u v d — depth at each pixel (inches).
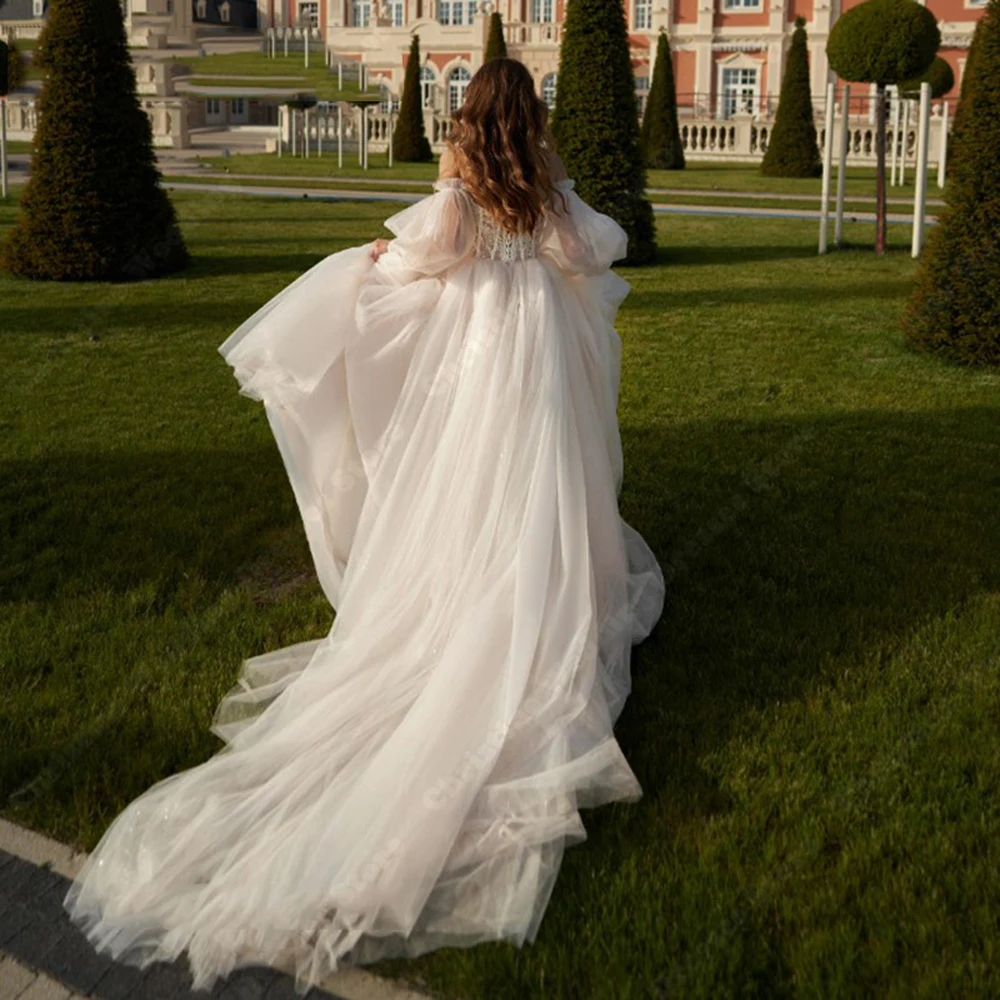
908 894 88.9
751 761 109.0
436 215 116.3
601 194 431.8
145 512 178.1
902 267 428.1
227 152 1099.9
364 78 1637.6
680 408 238.4
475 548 111.7
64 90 383.6
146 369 271.9
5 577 152.6
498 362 116.2
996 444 213.0
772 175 941.2
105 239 390.3
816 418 230.2
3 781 107.1
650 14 1636.3
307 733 107.3
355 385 123.4
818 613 141.8
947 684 123.5
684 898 89.2
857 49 438.6
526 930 86.0
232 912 87.4
